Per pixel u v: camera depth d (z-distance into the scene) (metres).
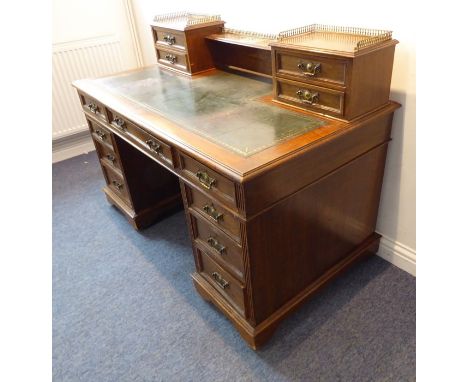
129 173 1.85
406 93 1.27
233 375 1.26
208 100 1.41
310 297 1.42
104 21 2.61
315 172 1.13
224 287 1.36
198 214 1.27
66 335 1.45
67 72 2.56
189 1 2.04
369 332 1.35
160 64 1.91
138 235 1.98
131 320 1.49
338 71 1.09
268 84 1.54
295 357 1.29
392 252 1.62
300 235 1.25
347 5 1.29
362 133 1.22
